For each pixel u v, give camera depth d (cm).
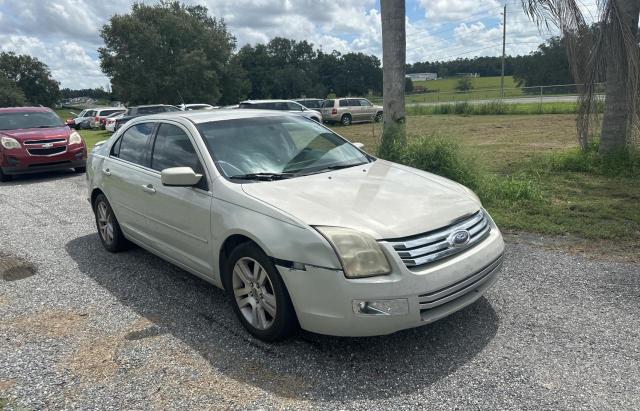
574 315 370
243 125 448
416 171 434
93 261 537
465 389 287
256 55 8494
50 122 1245
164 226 438
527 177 862
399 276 297
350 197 349
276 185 371
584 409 265
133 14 5572
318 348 339
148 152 478
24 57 10638
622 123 881
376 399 282
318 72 8450
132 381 307
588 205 670
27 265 531
